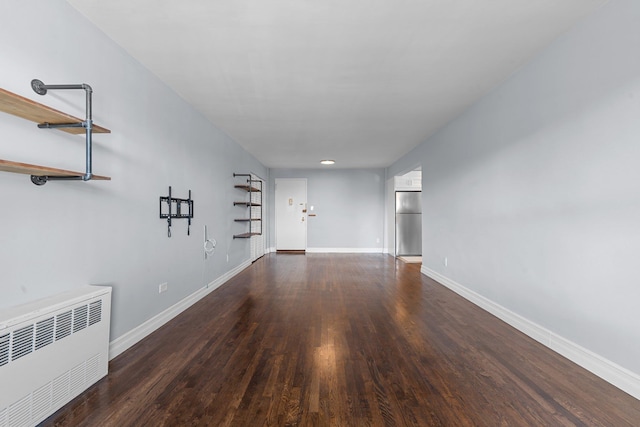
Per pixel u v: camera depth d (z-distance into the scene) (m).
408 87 3.29
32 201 1.74
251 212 6.76
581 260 2.21
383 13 2.09
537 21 2.19
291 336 2.76
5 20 1.60
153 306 2.90
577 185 2.23
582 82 2.18
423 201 5.68
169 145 3.21
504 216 3.14
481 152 3.59
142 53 2.57
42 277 1.79
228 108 3.85
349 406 1.76
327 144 5.85
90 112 1.81
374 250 8.98
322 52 2.59
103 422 1.60
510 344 2.60
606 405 1.77
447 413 1.70
